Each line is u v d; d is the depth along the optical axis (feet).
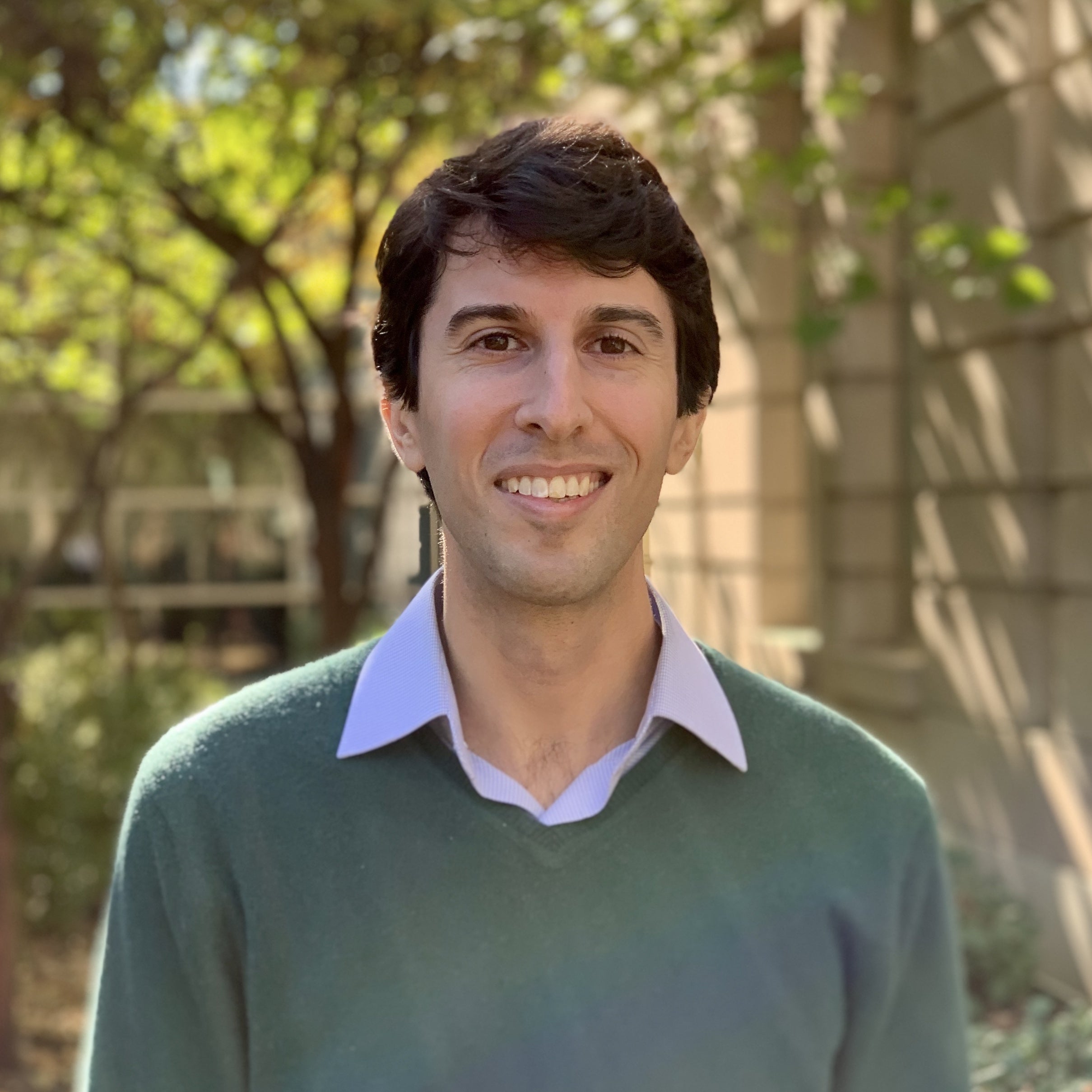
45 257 22.97
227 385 31.76
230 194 22.34
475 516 4.09
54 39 16.02
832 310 15.75
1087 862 14.90
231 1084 4.22
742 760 4.40
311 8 16.67
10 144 20.43
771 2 21.25
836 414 20.22
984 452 16.38
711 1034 4.19
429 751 4.20
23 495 42.93
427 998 4.03
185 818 4.14
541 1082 4.04
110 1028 4.20
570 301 4.00
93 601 45.34
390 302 4.33
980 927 13.78
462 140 18.98
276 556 47.01
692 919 4.23
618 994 4.12
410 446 4.56
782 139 21.83
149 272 22.80
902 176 19.07
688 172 18.12
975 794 16.80
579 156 4.02
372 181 21.85
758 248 22.40
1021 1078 10.12
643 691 4.46
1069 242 14.83
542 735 4.32
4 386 25.40
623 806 4.24
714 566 24.68
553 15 17.74
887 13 18.89
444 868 4.10
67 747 22.29
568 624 4.15
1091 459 14.66
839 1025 4.45
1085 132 14.39
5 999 16.25
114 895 4.24
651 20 17.74
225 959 4.15
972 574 16.78
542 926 4.10
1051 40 15.02
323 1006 4.03
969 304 16.43
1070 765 15.14
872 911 4.47
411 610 4.40
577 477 4.06
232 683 45.55
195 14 16.16
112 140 17.54
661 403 4.15
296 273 26.20
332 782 4.17
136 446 43.21
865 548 20.02
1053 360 15.39
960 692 17.15
